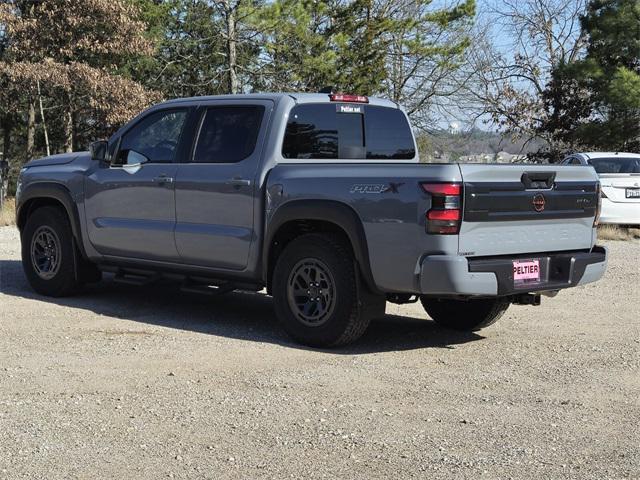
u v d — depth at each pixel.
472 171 6.27
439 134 39.28
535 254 6.80
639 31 30.75
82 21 27.81
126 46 29.11
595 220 7.26
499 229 6.48
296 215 6.88
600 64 31.91
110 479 4.07
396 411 5.21
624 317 8.53
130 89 28.36
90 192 8.52
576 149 33.91
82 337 7.10
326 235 6.80
